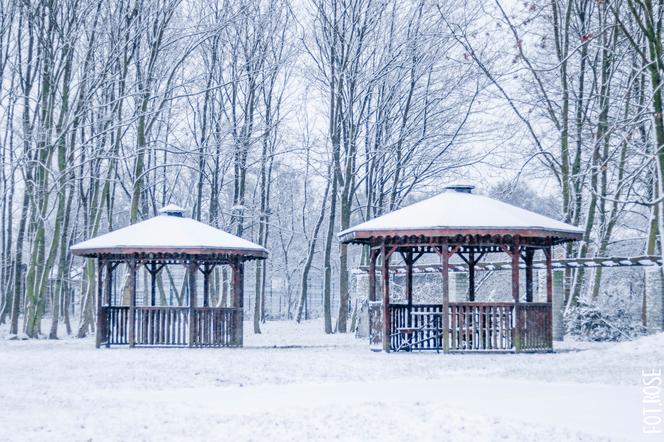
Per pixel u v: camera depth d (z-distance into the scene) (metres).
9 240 47.38
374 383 15.85
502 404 12.55
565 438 9.91
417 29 43.16
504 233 22.36
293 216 62.56
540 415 11.55
